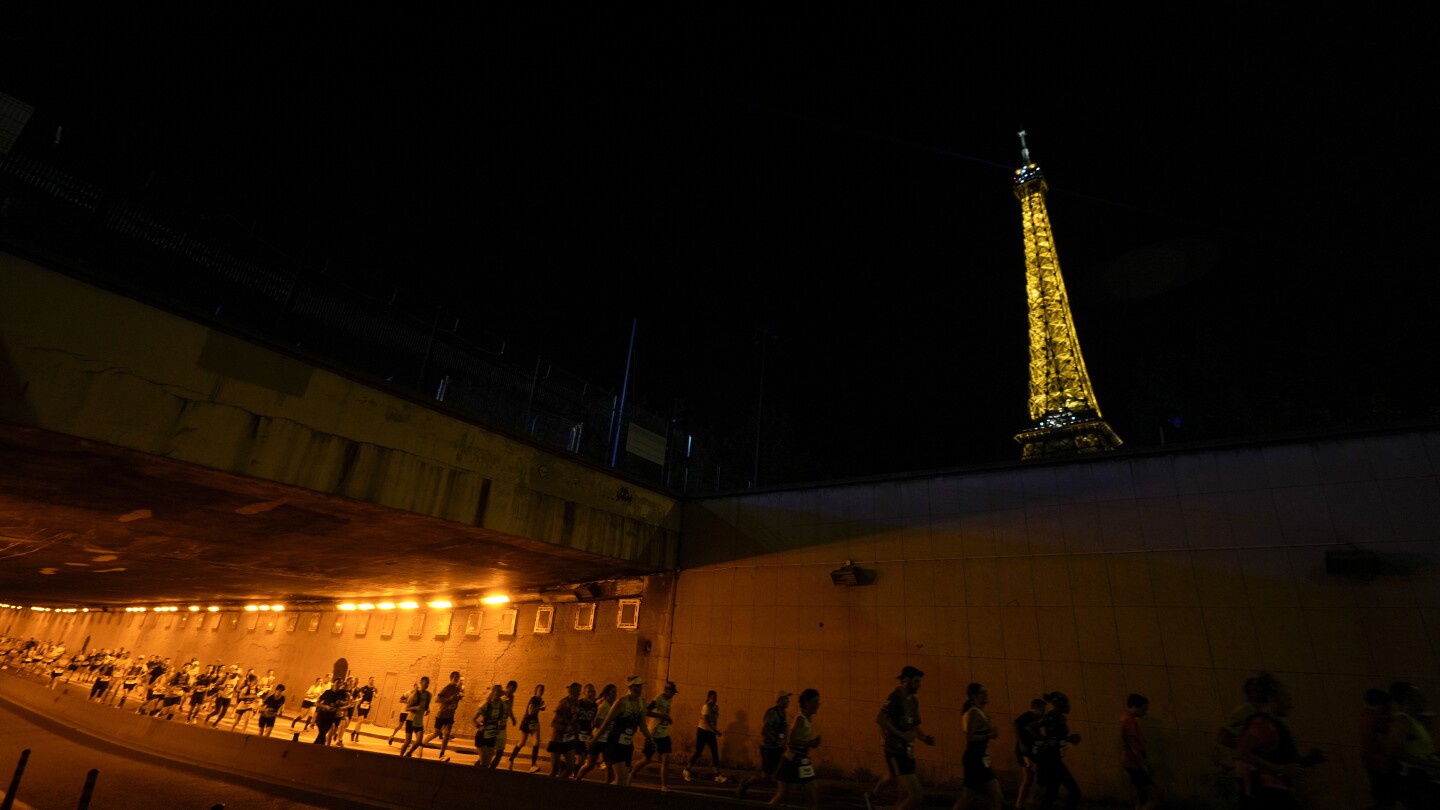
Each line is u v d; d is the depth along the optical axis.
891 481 15.07
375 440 11.94
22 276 8.55
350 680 20.50
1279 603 10.73
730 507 17.23
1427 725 6.99
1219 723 10.56
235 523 14.10
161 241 10.82
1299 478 11.14
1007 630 12.73
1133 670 11.45
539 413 16.72
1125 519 12.34
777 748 9.34
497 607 21.61
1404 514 10.27
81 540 16.64
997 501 13.68
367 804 10.73
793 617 15.21
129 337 9.33
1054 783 8.83
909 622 13.77
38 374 8.48
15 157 9.58
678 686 16.12
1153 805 8.91
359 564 18.38
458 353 15.31
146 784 11.90
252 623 32.00
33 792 11.10
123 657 36.91
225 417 10.10
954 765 12.37
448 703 14.52
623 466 18.31
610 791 8.92
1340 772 9.61
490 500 13.63
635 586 18.03
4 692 26.50
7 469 10.80
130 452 9.30
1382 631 9.95
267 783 12.23
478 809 9.84
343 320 13.21
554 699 18.45
